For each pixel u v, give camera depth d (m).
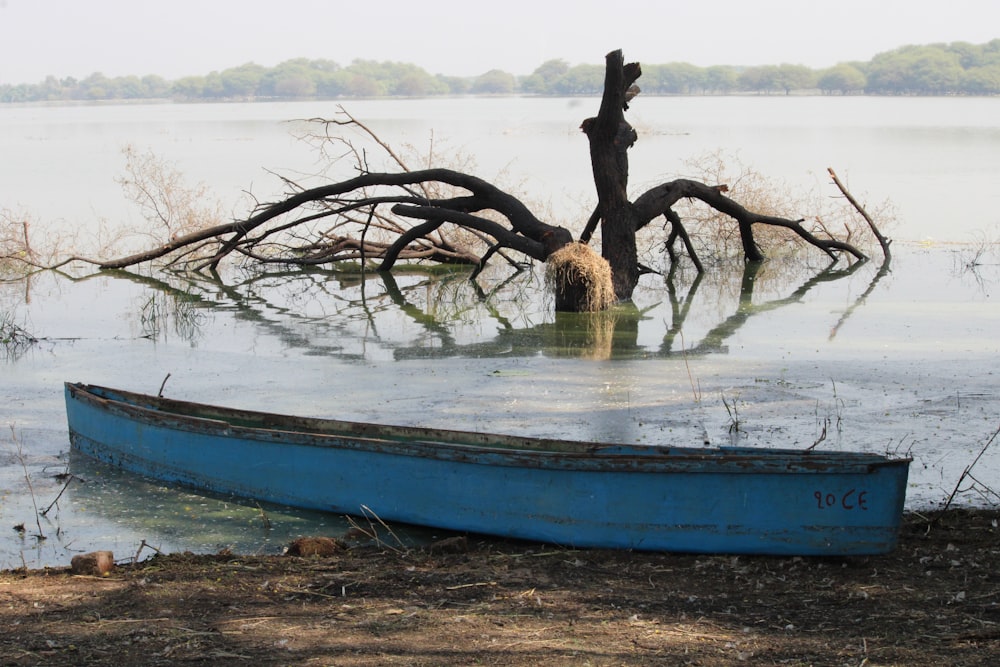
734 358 14.01
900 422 10.91
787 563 7.38
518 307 18.27
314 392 12.49
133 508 8.99
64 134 73.38
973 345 14.48
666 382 12.77
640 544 7.66
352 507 8.67
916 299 18.33
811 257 23.41
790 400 11.84
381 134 63.91
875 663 5.75
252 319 17.36
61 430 11.21
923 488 8.99
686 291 19.64
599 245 23.67
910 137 61.72
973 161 44.28
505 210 18.75
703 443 10.32
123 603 6.79
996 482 9.11
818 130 69.38
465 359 14.23
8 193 34.56
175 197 28.14
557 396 12.19
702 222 24.53
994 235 25.77
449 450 8.13
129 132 75.00
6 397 12.42
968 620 6.30
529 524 7.95
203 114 121.25
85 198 33.06
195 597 6.90
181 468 9.52
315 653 5.98
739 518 7.46
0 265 22.94
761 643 6.05
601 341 15.30
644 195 19.25
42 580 7.30
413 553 7.83
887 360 13.66
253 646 6.09
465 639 6.15
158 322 17.05
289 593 6.97
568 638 6.15
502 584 7.07
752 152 48.50
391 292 19.94
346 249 22.30
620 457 7.61
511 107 130.38
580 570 7.34
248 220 20.81
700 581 7.11
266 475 9.04
